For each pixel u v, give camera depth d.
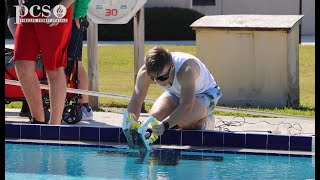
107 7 28.56
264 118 26.64
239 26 31.02
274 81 30.94
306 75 43.56
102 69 46.12
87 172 17.73
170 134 21.14
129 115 20.44
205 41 31.64
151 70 19.84
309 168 18.28
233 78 31.39
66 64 23.78
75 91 24.73
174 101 21.14
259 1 81.44
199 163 18.88
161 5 78.44
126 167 18.34
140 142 20.70
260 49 30.98
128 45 59.19
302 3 80.31
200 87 21.11
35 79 22.34
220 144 20.86
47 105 24.33
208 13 81.81
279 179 17.08
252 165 18.62
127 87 38.53
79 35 25.22
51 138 21.97
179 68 20.23
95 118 26.56
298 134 22.14
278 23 30.78
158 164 18.69
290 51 30.78
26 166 18.45
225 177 17.25
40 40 21.89
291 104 31.09
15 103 30.16
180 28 73.31
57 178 17.12
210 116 21.80
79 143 21.41
